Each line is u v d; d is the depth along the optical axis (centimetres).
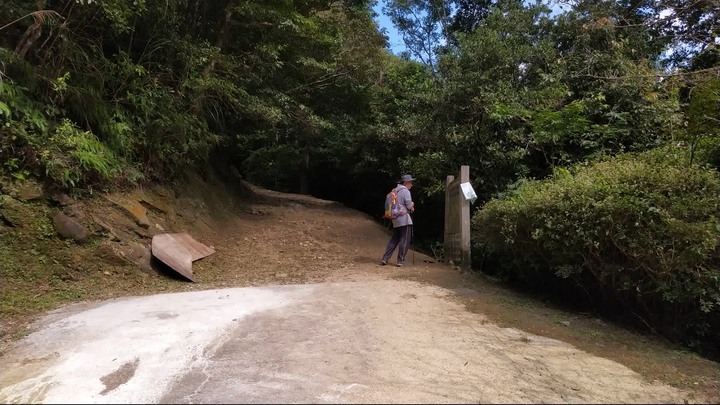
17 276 574
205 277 745
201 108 974
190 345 433
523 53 1024
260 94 1187
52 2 679
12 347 435
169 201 877
